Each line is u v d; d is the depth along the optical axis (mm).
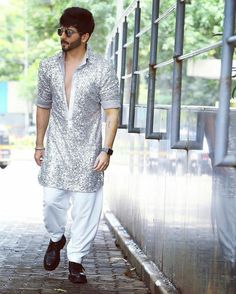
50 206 5332
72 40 5121
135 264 6105
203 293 4051
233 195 3477
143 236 6324
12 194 13492
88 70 5172
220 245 3703
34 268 6082
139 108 6953
